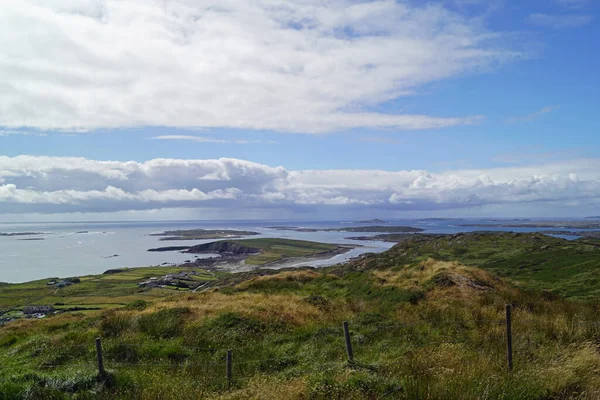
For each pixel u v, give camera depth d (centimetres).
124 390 934
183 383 962
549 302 1723
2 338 1778
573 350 962
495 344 1056
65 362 1218
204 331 1493
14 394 872
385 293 2089
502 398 701
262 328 1518
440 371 820
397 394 765
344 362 980
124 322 1623
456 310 1568
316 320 1628
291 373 1013
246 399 824
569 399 710
